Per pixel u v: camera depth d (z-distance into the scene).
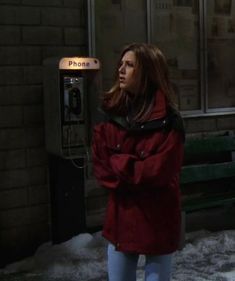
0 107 5.33
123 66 3.05
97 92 5.43
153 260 3.06
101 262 5.26
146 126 2.97
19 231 5.53
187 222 6.58
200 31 6.73
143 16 6.26
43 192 5.63
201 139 6.39
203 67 6.79
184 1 6.60
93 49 5.84
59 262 5.25
